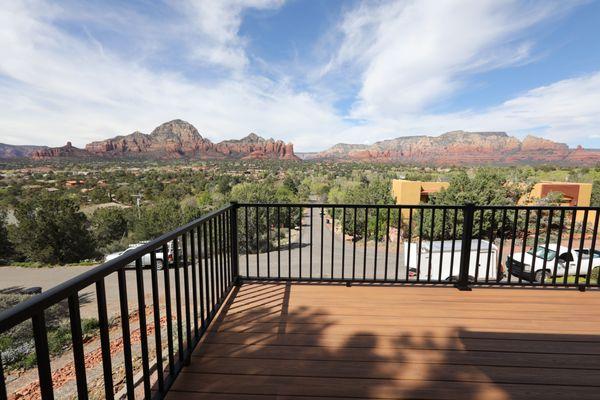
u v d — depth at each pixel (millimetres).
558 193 24656
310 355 2158
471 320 2604
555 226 23734
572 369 2029
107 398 1324
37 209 21328
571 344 2283
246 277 3457
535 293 3117
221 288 2891
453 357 2137
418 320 2605
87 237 22688
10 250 22969
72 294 1156
